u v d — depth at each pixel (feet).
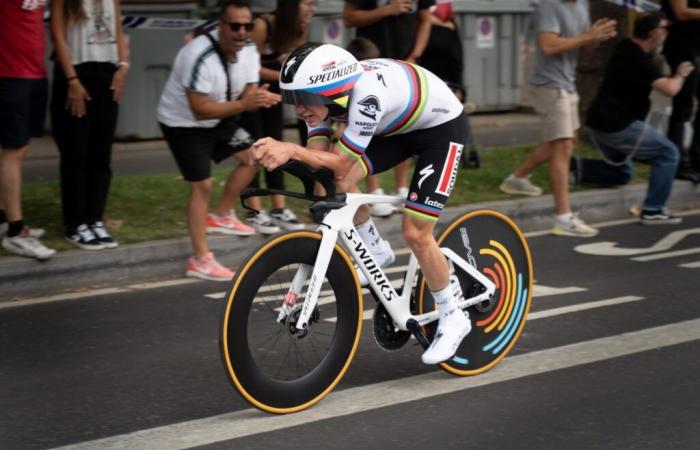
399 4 28.37
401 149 16.44
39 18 23.84
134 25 34.45
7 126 23.18
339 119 15.65
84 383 17.16
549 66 29.14
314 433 14.65
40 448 14.29
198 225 24.49
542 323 20.34
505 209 30.22
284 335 15.48
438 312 16.90
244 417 15.39
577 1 29.04
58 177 33.14
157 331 20.34
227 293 14.82
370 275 16.26
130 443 14.38
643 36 30.68
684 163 34.42
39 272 23.44
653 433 14.44
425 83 15.83
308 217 28.86
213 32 24.11
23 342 19.63
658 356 17.99
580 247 27.99
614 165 32.37
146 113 39.83
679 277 24.23
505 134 43.37
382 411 15.49
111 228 26.48
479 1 46.60
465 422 14.99
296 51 14.99
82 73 24.76
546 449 13.96
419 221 16.16
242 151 25.40
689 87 33.83
